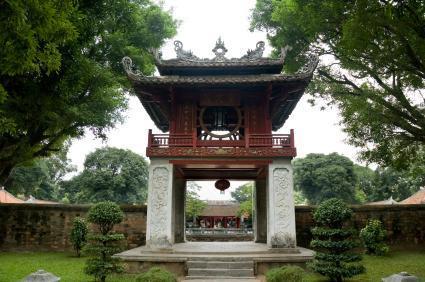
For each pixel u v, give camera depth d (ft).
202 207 154.81
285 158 54.54
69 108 53.47
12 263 57.77
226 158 54.54
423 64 38.50
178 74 58.85
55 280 30.22
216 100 58.54
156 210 53.42
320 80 63.36
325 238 48.34
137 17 67.56
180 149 54.90
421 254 67.31
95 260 42.45
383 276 46.52
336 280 41.75
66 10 27.17
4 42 22.66
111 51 67.51
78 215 76.48
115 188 155.43
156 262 47.09
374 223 67.51
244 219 163.43
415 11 33.24
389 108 50.06
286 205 52.95
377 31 36.83
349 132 53.11
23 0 22.12
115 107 63.98
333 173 162.20
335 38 57.26
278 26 70.79
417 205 73.56
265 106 58.49
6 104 42.68
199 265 47.01
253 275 45.70
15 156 55.77
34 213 75.66
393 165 54.44
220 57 58.90
